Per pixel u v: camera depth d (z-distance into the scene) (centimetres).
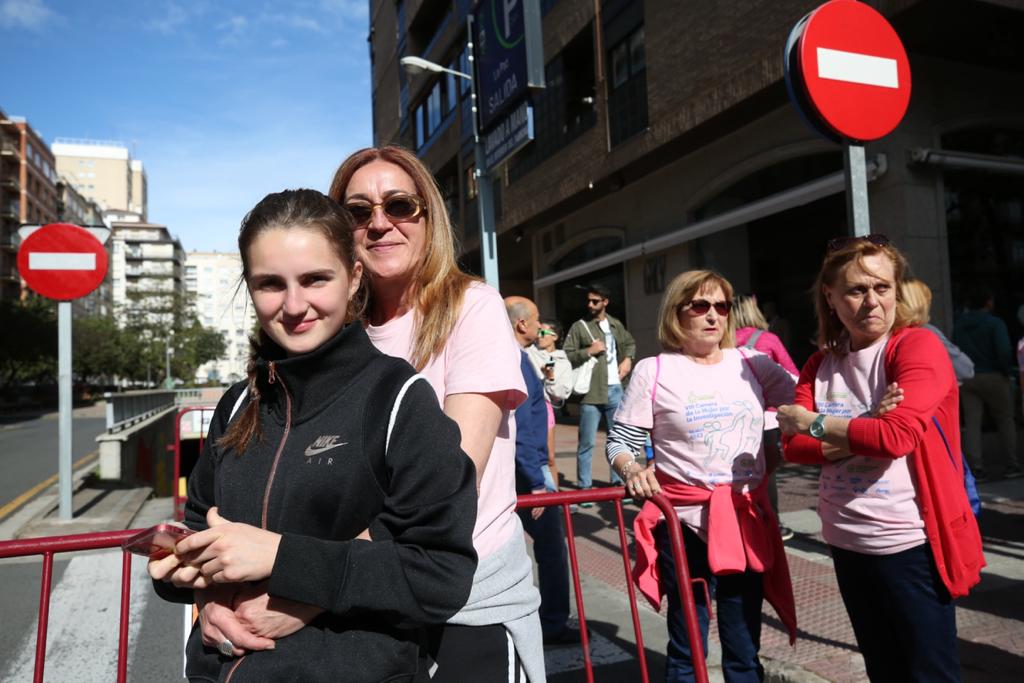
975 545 200
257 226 123
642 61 1188
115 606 445
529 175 1603
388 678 115
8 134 6231
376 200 155
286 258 120
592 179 1329
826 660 313
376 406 120
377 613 111
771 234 1030
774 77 869
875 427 192
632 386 261
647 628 374
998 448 774
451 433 121
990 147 891
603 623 382
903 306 213
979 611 353
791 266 991
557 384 580
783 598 244
